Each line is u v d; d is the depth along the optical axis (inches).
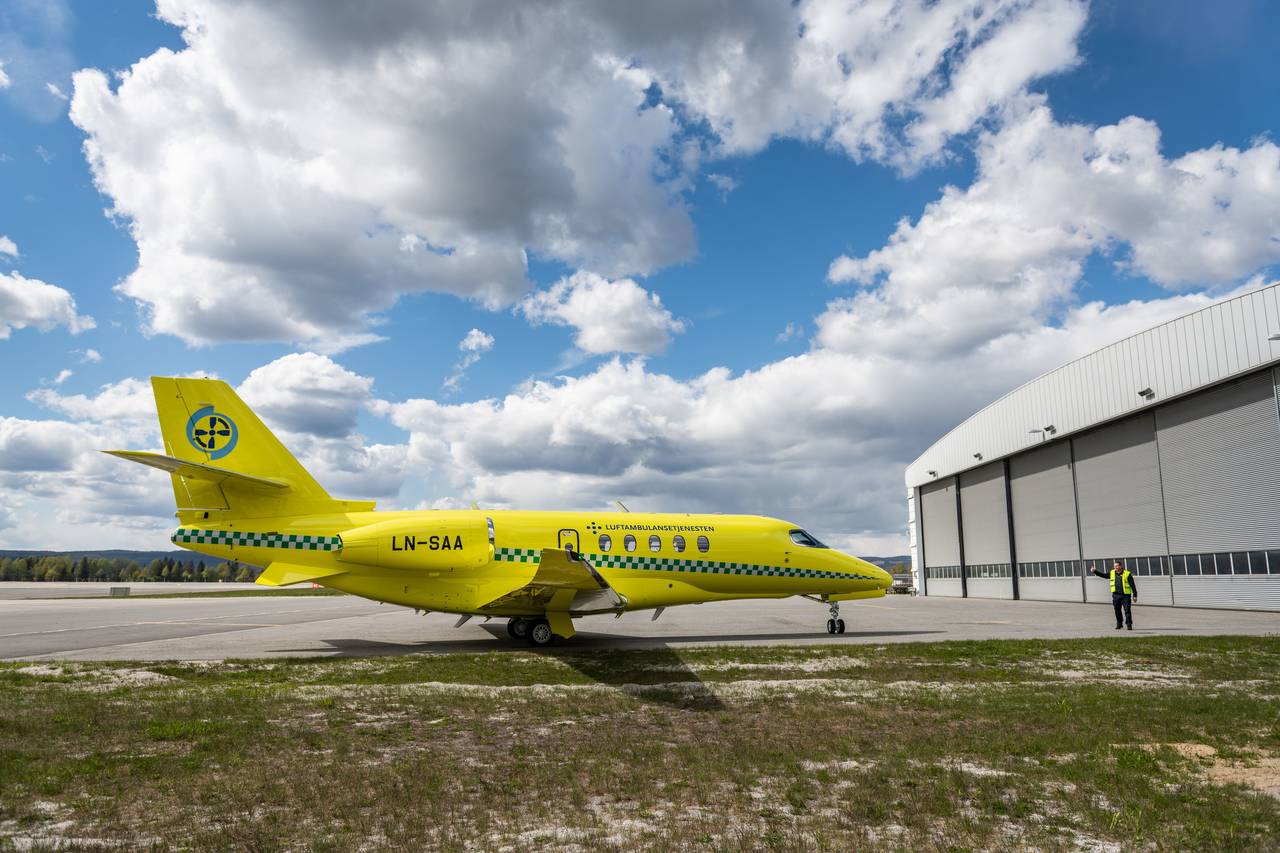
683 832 227.6
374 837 221.3
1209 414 1147.9
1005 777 286.7
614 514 811.4
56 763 297.6
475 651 696.4
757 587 827.4
